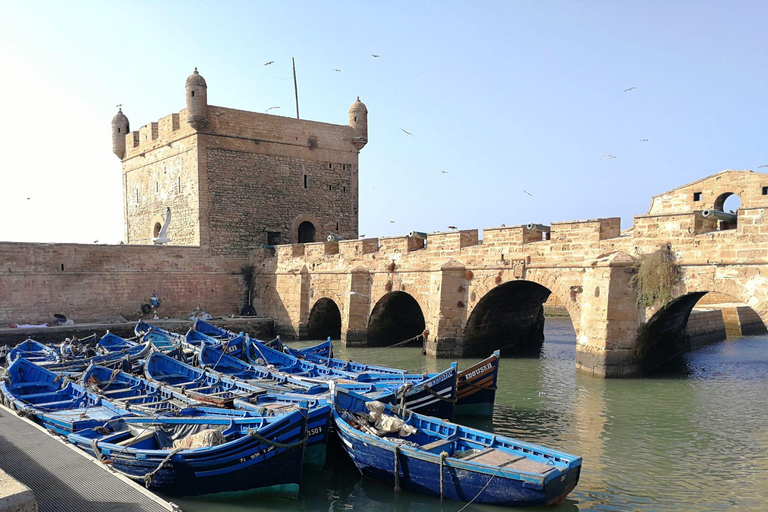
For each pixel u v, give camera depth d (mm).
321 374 23531
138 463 13094
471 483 12531
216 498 13289
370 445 14266
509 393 23062
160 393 19234
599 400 21375
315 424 14734
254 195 48562
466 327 31484
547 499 11789
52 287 39375
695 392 22531
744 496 12984
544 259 27234
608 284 24203
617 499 12875
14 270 37969
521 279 28266
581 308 25594
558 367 29031
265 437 12969
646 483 13750
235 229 47562
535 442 16812
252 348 27109
